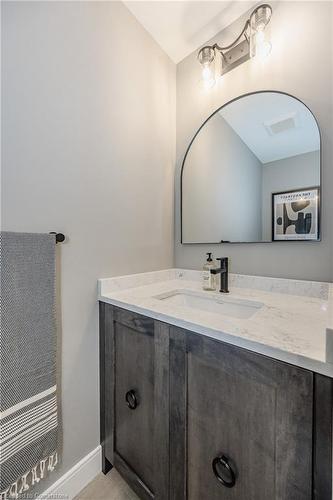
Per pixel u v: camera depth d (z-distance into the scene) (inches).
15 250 28.3
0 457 26.4
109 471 42.6
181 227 59.4
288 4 41.6
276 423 21.0
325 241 38.6
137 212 50.0
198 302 46.1
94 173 41.4
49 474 35.2
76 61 38.2
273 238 44.4
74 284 38.8
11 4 30.4
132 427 36.5
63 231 37.1
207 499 26.8
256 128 46.4
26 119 32.2
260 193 46.0
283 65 42.6
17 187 31.5
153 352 32.6
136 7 46.3
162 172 56.4
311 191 40.1
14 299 28.1
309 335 23.7
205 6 46.0
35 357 30.1
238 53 48.7
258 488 22.4
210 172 53.8
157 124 54.8
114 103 44.6
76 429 39.2
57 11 35.4
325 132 38.4
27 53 32.1
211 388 26.0
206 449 26.8
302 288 40.6
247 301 39.3
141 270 51.1
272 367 21.2
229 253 50.6
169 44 54.7
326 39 37.9
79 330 39.6
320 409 18.5
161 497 31.9
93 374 41.7
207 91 54.0
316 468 18.8
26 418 29.0
